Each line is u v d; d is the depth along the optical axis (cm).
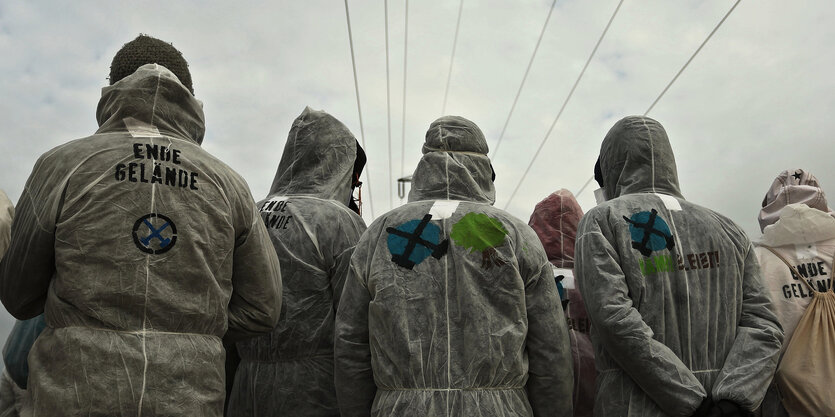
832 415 300
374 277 258
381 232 267
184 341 203
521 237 263
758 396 250
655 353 247
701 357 262
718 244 275
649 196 288
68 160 210
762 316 270
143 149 213
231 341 240
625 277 268
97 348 192
